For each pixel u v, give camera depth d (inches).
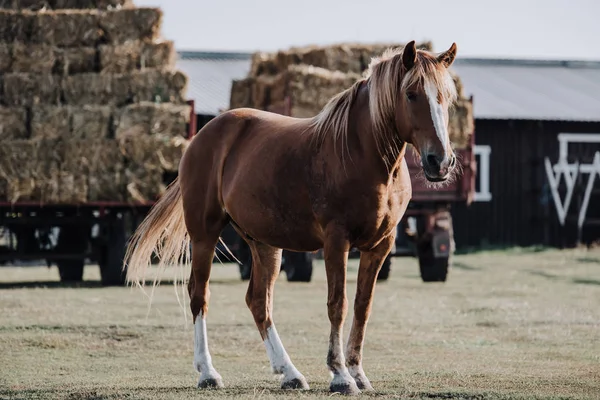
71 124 649.0
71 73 658.8
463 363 342.0
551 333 426.6
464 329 439.8
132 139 650.8
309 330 432.5
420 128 259.8
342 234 272.4
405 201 283.7
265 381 305.7
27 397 272.8
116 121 652.1
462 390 279.0
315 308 518.6
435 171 257.0
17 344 383.6
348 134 273.9
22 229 679.1
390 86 266.8
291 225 287.6
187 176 322.0
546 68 1560.0
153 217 333.4
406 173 285.6
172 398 265.3
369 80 276.8
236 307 527.2
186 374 323.6
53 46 659.4
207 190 316.5
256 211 294.7
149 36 671.8
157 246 338.3
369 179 270.4
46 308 507.5
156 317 474.3
